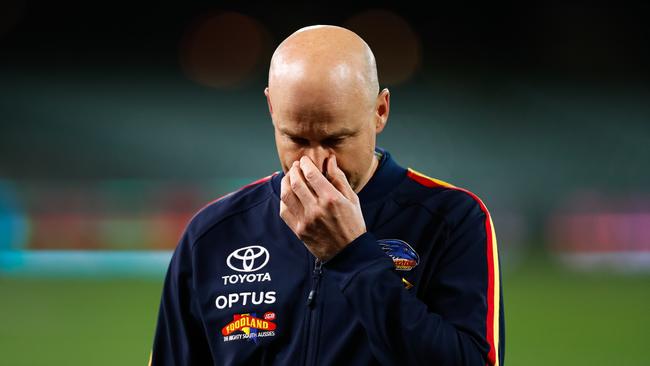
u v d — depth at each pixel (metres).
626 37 93.44
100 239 49.84
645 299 35.09
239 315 6.86
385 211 6.89
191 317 7.15
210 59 96.38
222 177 83.56
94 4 93.75
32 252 49.00
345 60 5.87
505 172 69.00
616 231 51.31
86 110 90.31
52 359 25.08
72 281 41.41
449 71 95.31
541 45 94.50
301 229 6.04
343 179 5.96
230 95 96.00
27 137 86.06
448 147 86.81
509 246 53.31
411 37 94.62
